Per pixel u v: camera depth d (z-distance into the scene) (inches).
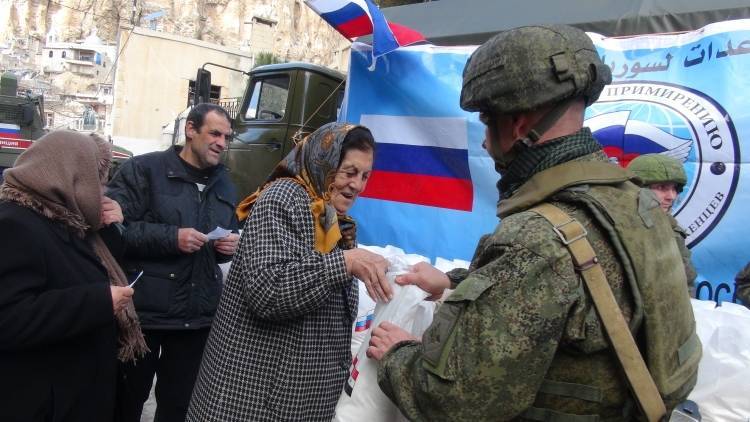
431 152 113.5
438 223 112.7
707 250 92.1
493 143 45.1
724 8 105.8
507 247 38.0
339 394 62.5
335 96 190.9
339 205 64.0
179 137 261.3
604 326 36.4
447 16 147.2
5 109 415.8
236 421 57.4
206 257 94.1
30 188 61.7
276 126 189.0
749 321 65.7
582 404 38.3
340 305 63.4
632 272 37.6
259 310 55.5
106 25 2319.1
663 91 96.1
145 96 821.9
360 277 55.5
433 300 57.2
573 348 37.6
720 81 91.2
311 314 59.6
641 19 114.6
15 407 59.4
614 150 99.9
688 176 93.6
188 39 831.1
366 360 54.5
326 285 54.7
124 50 808.3
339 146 60.5
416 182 115.0
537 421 39.0
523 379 36.4
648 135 96.8
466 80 44.4
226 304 60.6
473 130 109.1
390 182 117.8
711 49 92.2
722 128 90.7
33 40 2218.3
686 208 93.8
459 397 37.4
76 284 63.9
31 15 2299.5
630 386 36.6
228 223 98.3
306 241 59.1
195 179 97.5
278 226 57.6
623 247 37.9
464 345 37.6
